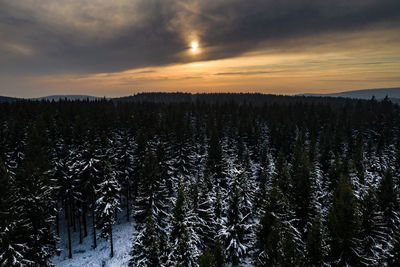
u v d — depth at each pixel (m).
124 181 42.78
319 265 16.50
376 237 22.98
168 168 41.50
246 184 24.80
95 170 32.34
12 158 37.56
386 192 26.97
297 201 24.23
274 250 17.45
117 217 39.94
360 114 94.12
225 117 91.62
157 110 109.12
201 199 27.30
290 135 70.25
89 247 32.09
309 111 104.25
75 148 40.66
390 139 72.00
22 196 21.52
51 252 24.27
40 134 41.47
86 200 33.97
